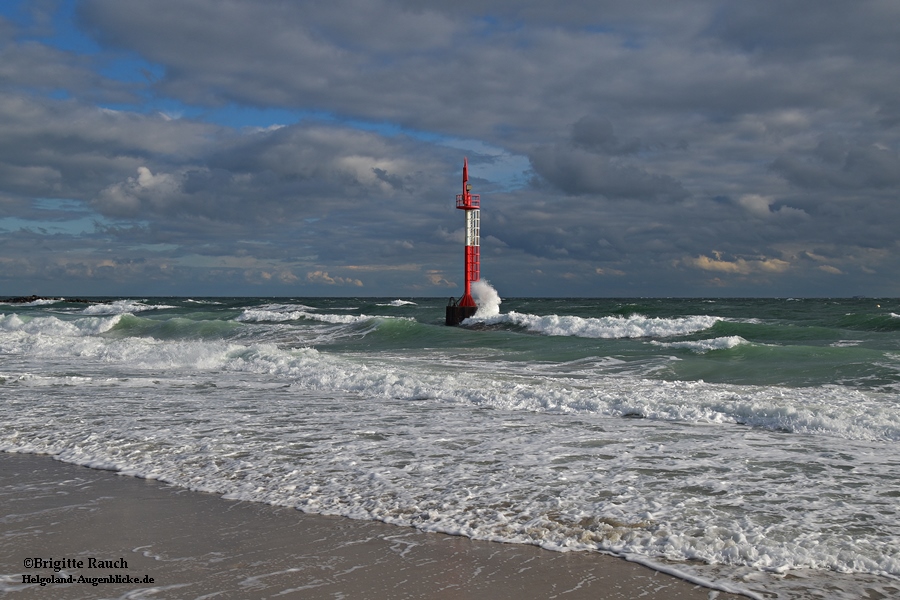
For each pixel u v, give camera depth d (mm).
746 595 4051
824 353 16391
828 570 4395
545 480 6527
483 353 20125
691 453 7719
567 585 4199
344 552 4762
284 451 7879
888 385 12469
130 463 7387
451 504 5816
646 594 4066
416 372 15281
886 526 5172
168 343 22438
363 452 7812
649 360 16875
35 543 4953
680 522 5270
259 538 5051
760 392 11883
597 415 10359
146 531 5215
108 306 59750
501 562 4566
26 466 7340
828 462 7273
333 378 14328
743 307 55594
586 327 26734
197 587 4168
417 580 4273
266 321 39000
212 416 10289
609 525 5230
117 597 4012
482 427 9383
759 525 5195
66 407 11117
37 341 23359
